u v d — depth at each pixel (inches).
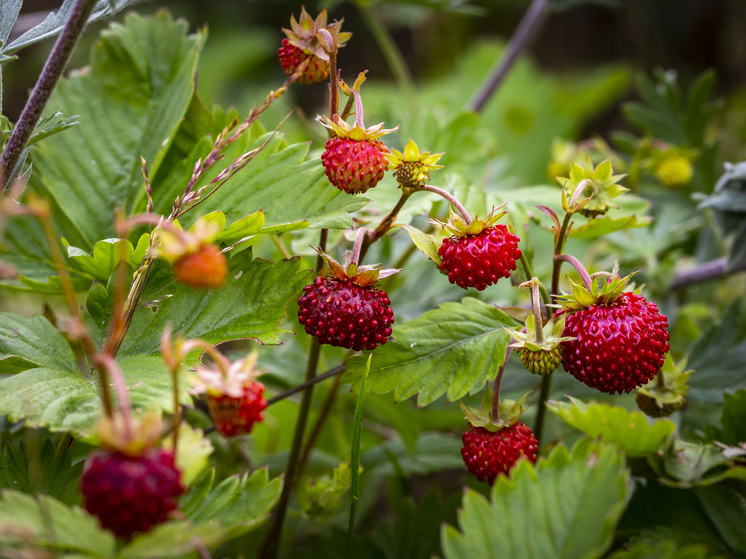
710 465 10.5
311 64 10.6
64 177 11.4
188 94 11.3
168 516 8.8
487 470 10.2
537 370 10.1
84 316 10.3
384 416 12.2
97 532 8.9
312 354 11.1
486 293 13.7
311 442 12.1
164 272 10.4
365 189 10.1
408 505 11.8
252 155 10.3
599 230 11.6
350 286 10.0
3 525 8.9
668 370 11.0
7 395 9.6
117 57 11.7
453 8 16.1
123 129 11.6
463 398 11.8
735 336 12.2
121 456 8.7
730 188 12.1
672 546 9.5
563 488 9.5
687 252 15.4
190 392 9.7
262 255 15.1
